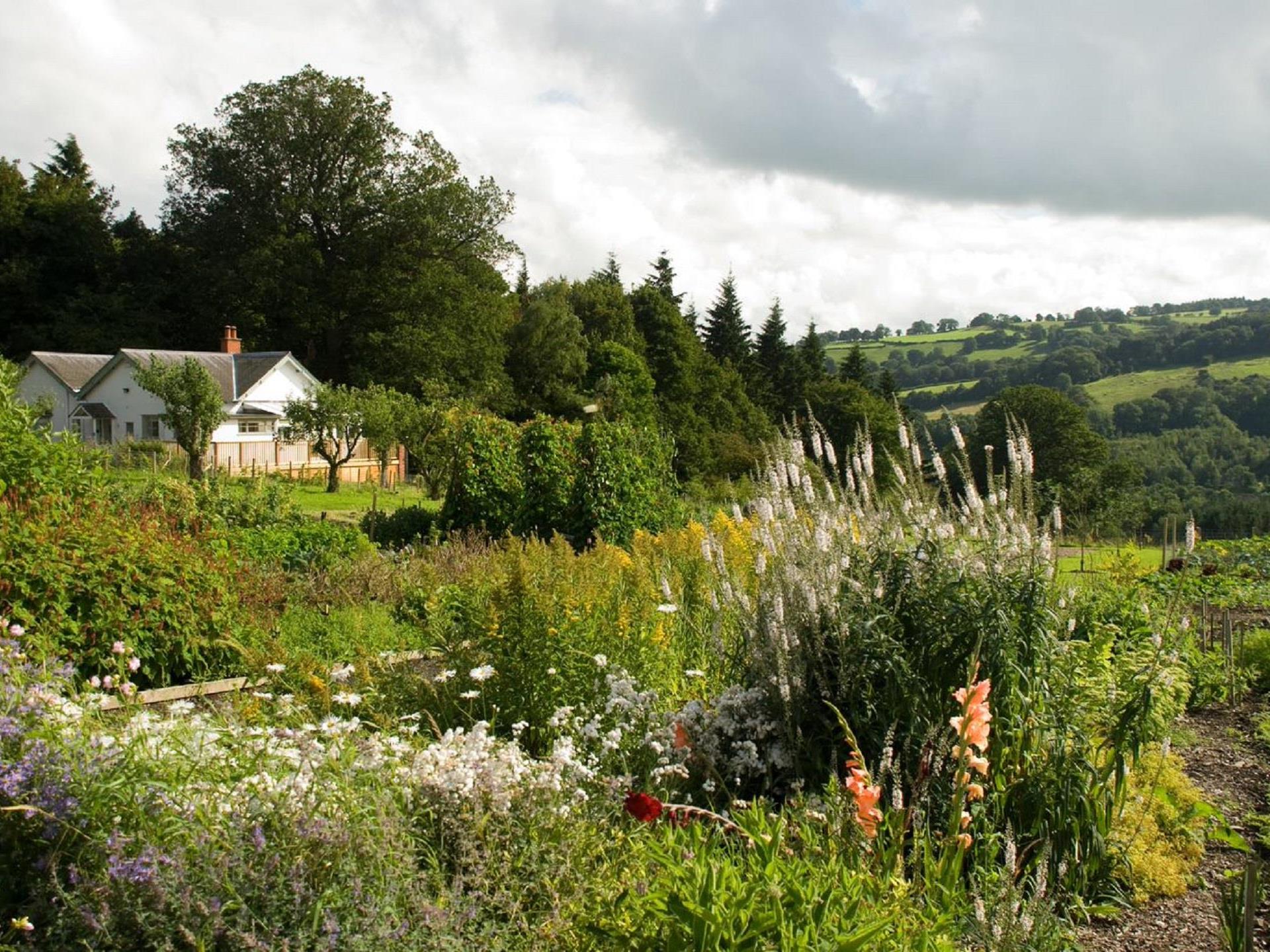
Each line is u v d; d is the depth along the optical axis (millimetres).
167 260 52625
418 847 3180
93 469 8414
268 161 47000
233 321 48312
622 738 4793
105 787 2967
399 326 47156
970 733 3502
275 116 46469
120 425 41594
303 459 42406
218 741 3648
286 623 9039
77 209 52250
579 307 58844
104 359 45438
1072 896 4117
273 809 3057
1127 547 9930
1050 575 4824
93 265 52469
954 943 3227
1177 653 5156
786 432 5559
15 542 6586
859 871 3361
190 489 13234
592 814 3646
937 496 5121
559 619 5840
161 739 3623
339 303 48156
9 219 50844
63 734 3291
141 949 2590
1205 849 4848
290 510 15141
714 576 6930
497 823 3307
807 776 4738
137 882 2625
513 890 3119
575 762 3926
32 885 2779
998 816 4258
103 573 6977
